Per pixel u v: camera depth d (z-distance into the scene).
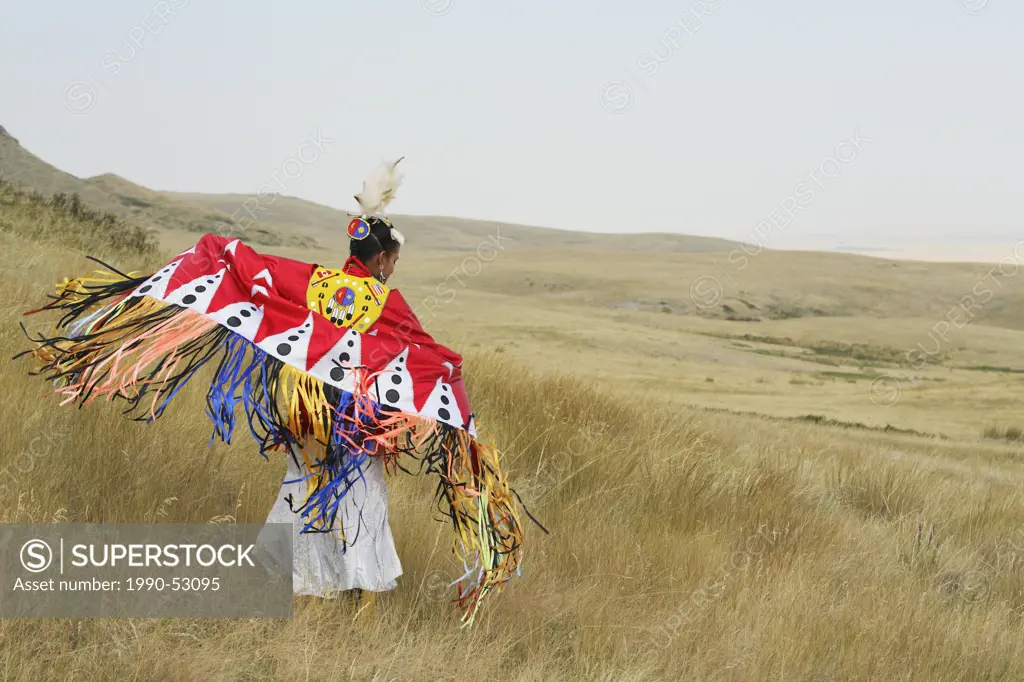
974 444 23.48
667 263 109.38
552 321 52.44
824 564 6.50
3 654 3.31
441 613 4.44
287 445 4.03
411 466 6.31
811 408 30.53
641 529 6.36
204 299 3.89
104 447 4.82
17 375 5.54
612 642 4.51
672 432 9.24
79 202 17.14
